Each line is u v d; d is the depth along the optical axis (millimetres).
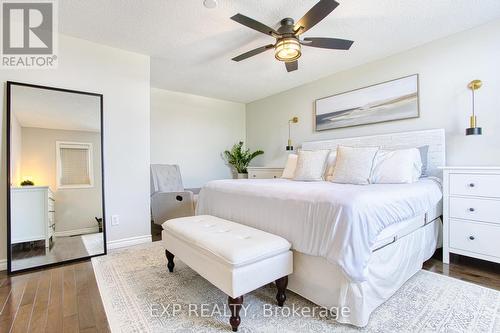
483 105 2549
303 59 3355
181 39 2797
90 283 2037
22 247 2348
